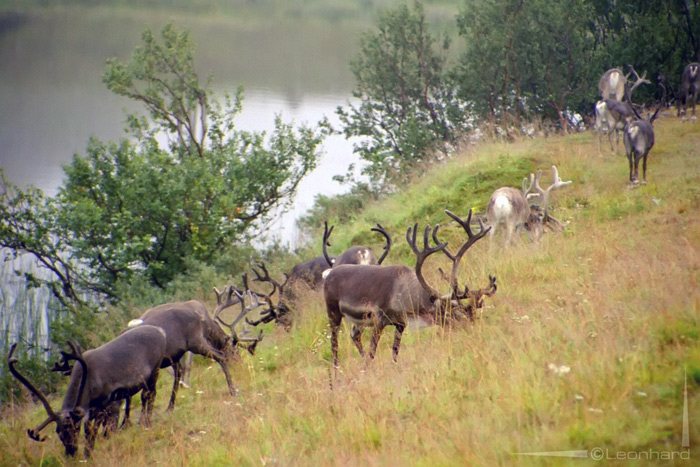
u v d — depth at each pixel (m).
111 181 84.25
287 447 36.16
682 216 56.66
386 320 43.34
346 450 33.62
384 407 36.56
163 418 46.00
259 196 93.19
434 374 37.88
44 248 83.38
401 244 67.75
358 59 115.44
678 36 103.56
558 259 53.50
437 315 42.56
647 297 39.72
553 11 103.94
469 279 51.81
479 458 29.31
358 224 80.50
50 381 68.88
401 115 111.06
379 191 101.81
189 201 83.25
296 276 60.00
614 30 109.50
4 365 70.12
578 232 59.28
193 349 46.88
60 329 72.06
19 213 82.81
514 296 48.47
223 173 91.31
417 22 112.31
